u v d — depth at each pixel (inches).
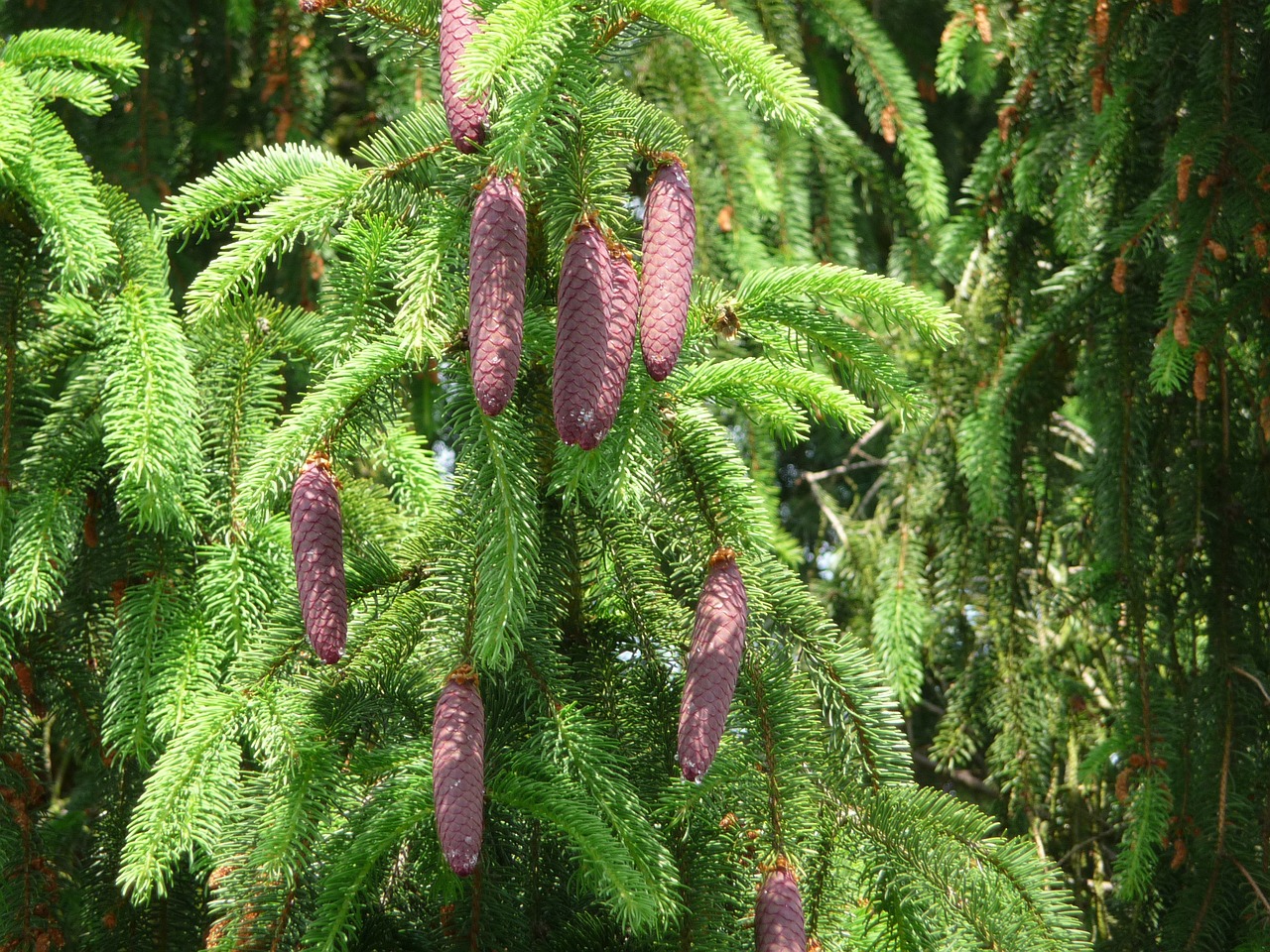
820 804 64.1
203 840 62.4
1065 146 85.4
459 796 58.1
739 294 62.8
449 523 63.2
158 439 67.5
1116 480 83.6
